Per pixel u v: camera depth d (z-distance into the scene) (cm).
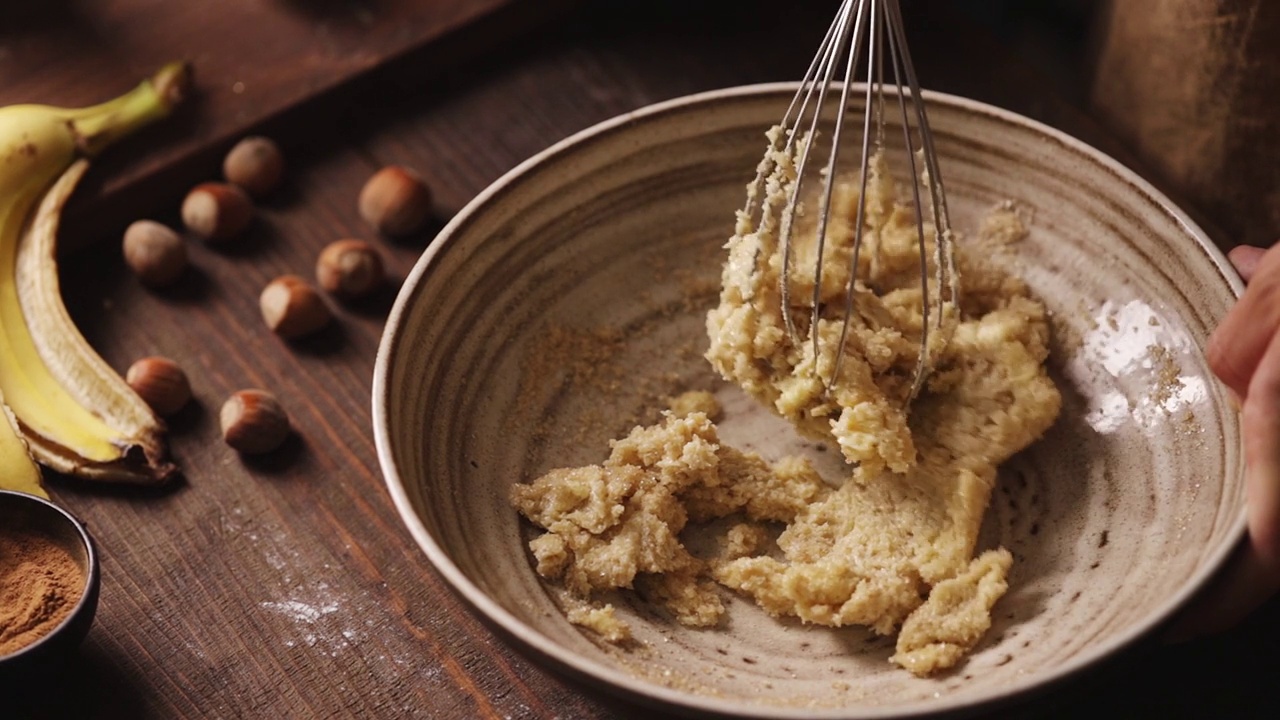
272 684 61
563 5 78
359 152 75
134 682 62
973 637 60
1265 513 57
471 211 64
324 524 65
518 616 60
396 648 62
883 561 61
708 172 68
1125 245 65
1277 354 57
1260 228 72
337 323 70
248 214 72
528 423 65
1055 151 66
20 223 70
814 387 62
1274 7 67
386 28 76
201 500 66
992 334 64
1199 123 71
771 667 60
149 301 71
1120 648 55
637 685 55
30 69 76
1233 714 60
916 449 63
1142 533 61
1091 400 64
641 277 68
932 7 77
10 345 67
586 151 66
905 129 59
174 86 73
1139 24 72
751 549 63
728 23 78
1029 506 63
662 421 66
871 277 65
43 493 64
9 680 59
